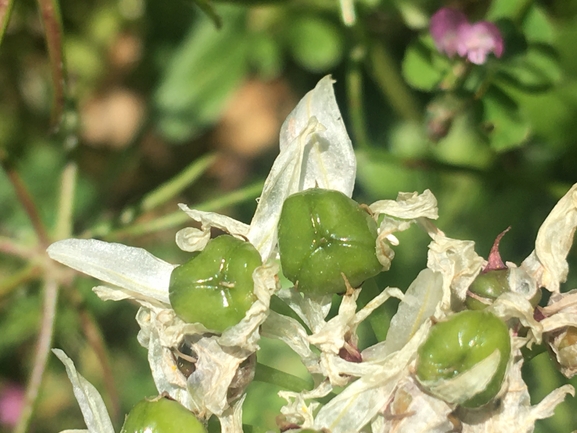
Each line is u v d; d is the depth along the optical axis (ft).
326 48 0.26
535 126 0.22
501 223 0.24
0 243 0.21
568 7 0.22
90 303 0.27
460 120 0.25
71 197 0.22
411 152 0.25
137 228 0.21
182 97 0.27
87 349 0.27
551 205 0.24
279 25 0.27
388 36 0.24
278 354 0.23
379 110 0.27
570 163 0.23
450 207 0.24
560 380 0.19
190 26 0.27
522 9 0.20
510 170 0.21
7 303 0.27
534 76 0.20
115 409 0.23
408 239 0.23
